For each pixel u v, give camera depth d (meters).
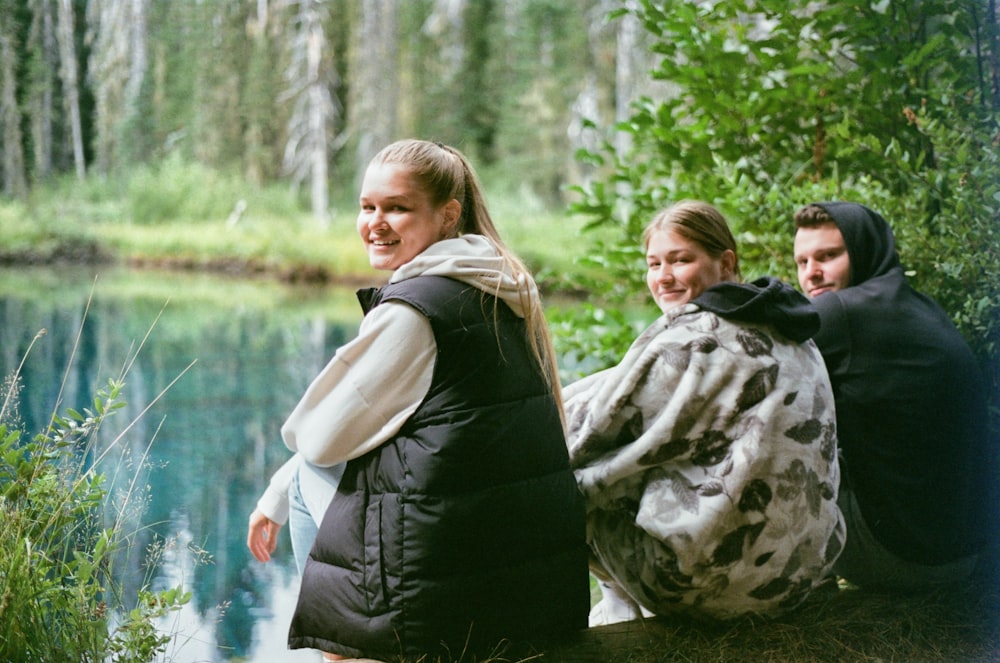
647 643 2.04
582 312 4.05
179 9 29.16
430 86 39.53
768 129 3.78
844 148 3.47
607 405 2.03
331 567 1.85
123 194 24.03
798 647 2.03
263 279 19.34
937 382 2.20
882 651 2.05
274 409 6.98
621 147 15.02
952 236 2.92
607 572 2.26
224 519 4.46
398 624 1.77
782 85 3.69
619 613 2.30
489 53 40.34
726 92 3.66
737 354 1.96
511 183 35.78
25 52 22.36
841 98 3.55
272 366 8.77
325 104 29.92
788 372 1.99
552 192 36.34
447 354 1.80
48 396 6.79
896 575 2.29
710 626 2.09
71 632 1.80
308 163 30.62
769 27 4.44
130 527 4.12
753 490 1.94
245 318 12.14
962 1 3.21
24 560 1.78
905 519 2.21
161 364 8.60
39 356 8.51
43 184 22.41
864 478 2.23
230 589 3.52
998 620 2.19
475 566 1.82
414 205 1.95
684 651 2.00
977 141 3.03
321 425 1.82
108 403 2.05
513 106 37.53
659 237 2.17
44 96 22.62
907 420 2.19
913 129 3.50
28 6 22.44
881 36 3.61
